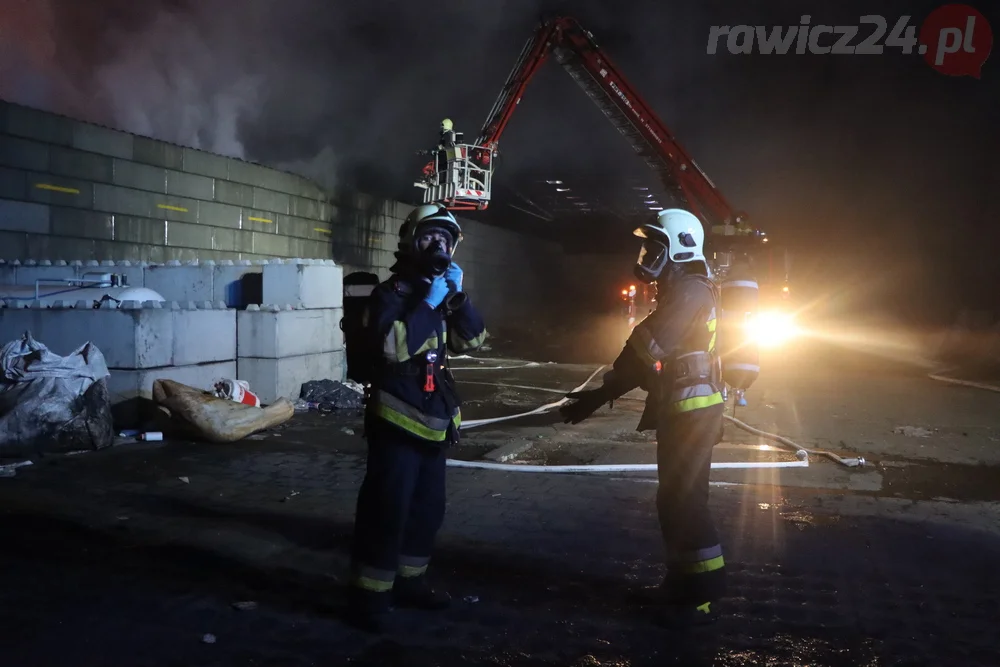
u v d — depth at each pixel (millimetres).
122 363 6879
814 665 2840
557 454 6469
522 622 3188
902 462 6262
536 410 8641
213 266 8828
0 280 8672
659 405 3324
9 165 9430
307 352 8617
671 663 2848
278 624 3125
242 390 7516
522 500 5020
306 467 5793
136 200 11211
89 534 4168
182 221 12039
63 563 3732
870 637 3080
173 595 3387
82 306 7113
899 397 9992
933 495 5281
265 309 8141
